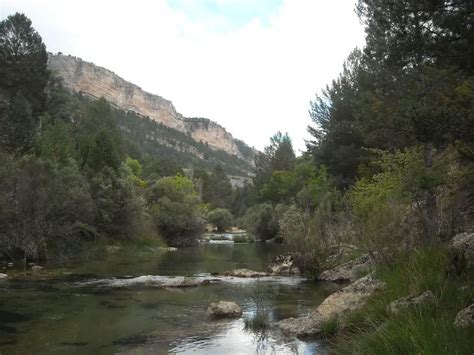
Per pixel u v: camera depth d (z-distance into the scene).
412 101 8.40
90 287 15.30
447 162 13.62
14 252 22.77
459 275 7.12
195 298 13.44
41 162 23.95
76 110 85.81
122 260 25.89
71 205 25.09
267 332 9.21
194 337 8.95
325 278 17.30
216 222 81.31
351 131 37.97
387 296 8.03
